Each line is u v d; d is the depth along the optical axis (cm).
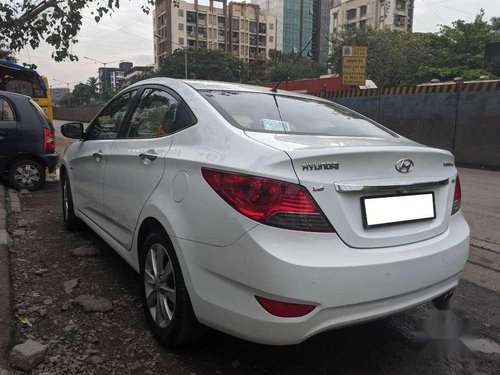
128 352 286
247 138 260
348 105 1692
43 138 796
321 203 232
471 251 516
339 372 275
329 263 226
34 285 382
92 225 434
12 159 777
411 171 265
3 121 772
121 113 405
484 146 1257
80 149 470
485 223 641
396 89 1497
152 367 272
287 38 6806
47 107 1697
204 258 249
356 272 231
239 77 7556
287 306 223
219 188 246
